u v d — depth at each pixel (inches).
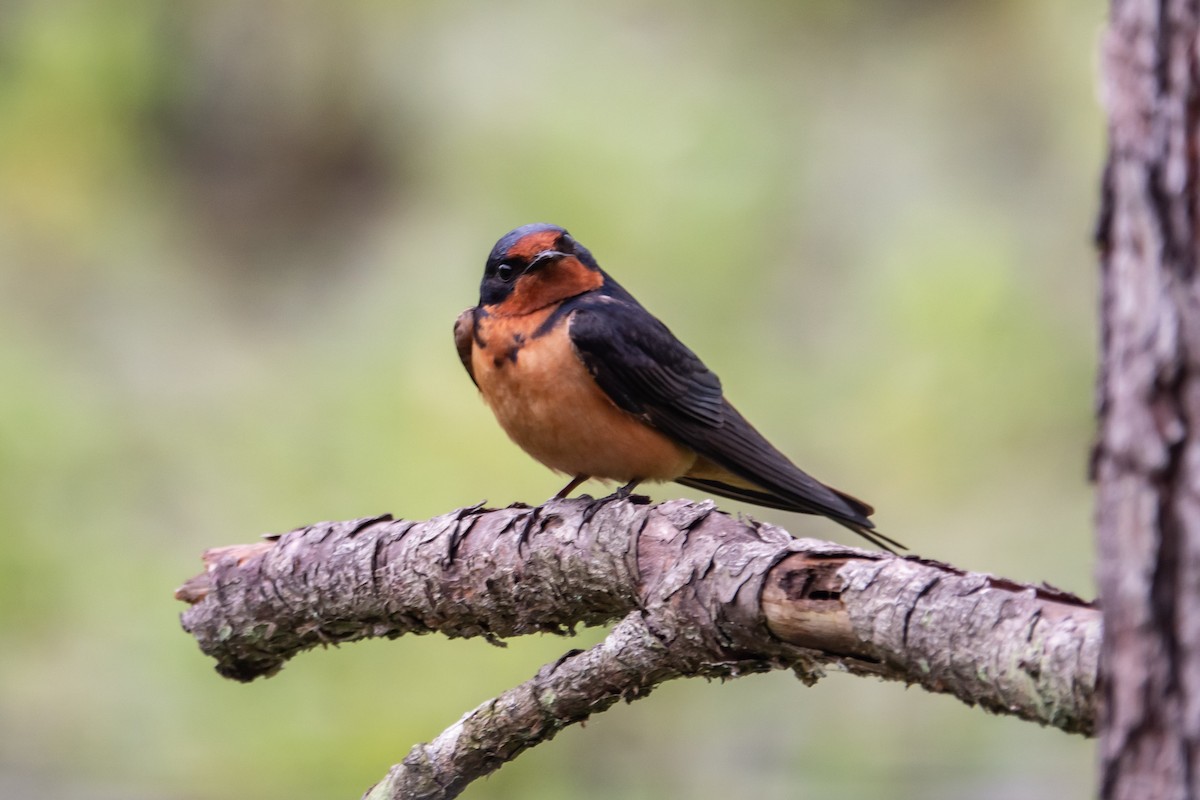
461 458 471.5
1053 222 576.4
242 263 634.2
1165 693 172.4
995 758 508.7
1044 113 608.4
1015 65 627.2
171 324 592.1
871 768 502.6
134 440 521.7
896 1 655.8
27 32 599.2
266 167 662.5
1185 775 170.4
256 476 506.9
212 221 643.5
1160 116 173.9
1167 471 172.7
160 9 633.6
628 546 257.9
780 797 500.7
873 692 520.1
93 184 597.3
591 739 499.2
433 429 479.8
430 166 606.2
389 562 292.0
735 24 637.9
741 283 539.5
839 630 216.7
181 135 652.1
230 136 656.4
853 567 216.1
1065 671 191.3
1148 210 174.6
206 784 449.7
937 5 651.5
